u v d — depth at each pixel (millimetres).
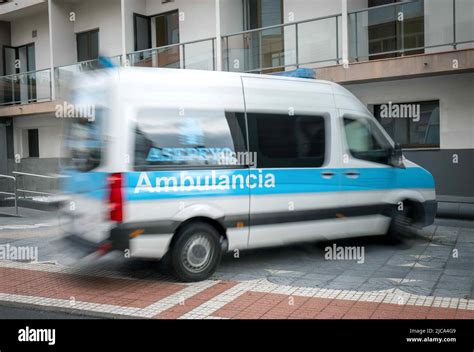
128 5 15547
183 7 15242
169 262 6234
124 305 5570
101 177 5875
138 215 5797
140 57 15430
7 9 18891
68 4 17625
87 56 17750
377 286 6113
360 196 7531
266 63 12891
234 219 6434
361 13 11336
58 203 6941
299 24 12406
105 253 5844
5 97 18844
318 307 5406
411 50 10594
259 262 7328
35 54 19547
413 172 8195
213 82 6488
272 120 6840
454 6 10195
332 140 7332
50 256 8023
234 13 13805
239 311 5328
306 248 8109
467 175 10680
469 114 10578
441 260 7328
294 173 6918
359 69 11031
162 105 6070
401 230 8062
